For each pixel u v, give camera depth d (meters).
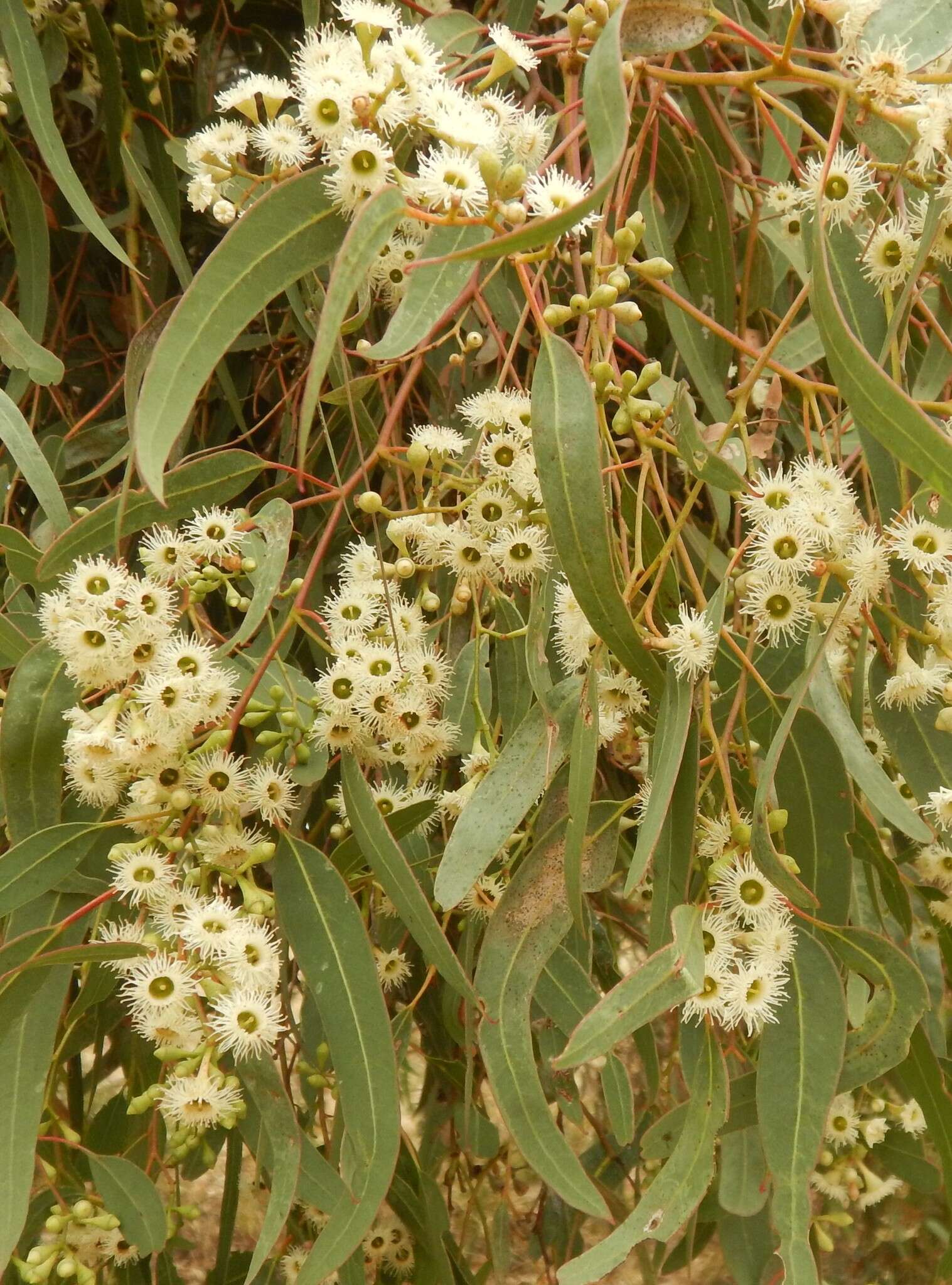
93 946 0.38
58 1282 0.45
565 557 0.36
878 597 0.38
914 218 0.40
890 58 0.35
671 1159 0.36
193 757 0.39
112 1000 0.50
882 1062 0.38
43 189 0.62
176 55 0.58
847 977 0.45
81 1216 0.44
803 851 0.40
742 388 0.39
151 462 0.32
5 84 0.52
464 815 0.39
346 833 0.46
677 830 0.37
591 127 0.33
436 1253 0.50
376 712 0.41
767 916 0.36
